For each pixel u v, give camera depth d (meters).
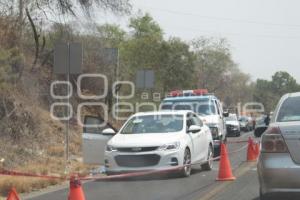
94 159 17.78
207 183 14.84
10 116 22.66
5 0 24.69
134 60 49.41
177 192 13.45
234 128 44.59
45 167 18.44
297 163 9.48
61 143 24.78
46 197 13.57
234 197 12.31
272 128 9.74
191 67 52.91
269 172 9.55
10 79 22.83
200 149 17.58
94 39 34.72
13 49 22.88
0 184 14.43
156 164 15.75
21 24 25.06
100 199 12.81
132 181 15.84
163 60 50.41
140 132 16.86
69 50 18.08
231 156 23.23
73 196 9.51
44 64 29.38
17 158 20.17
